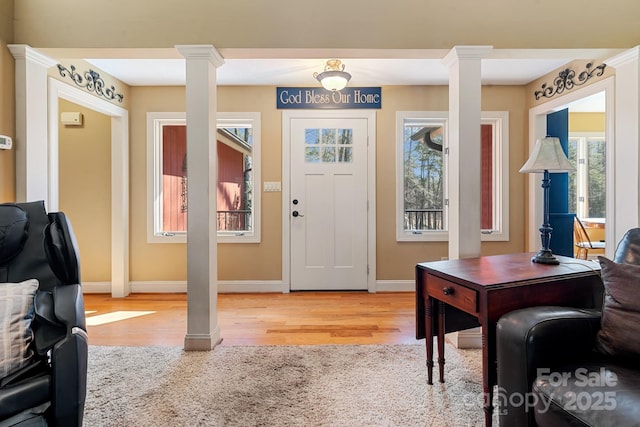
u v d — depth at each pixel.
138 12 2.35
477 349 2.39
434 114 3.86
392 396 1.82
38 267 1.55
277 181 3.90
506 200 3.88
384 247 3.93
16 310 1.30
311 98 3.85
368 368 2.12
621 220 2.51
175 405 1.74
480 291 1.46
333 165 3.91
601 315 1.29
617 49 2.39
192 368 2.13
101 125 3.81
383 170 3.91
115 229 3.76
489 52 2.38
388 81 3.72
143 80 3.66
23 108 2.33
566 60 3.13
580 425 0.99
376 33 2.40
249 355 2.31
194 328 2.39
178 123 3.95
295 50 2.41
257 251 3.91
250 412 1.68
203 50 2.35
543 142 1.92
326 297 3.71
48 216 1.64
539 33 2.38
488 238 3.89
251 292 3.90
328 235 3.93
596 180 5.61
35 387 1.16
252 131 3.88
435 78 3.63
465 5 2.39
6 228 1.50
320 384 1.94
